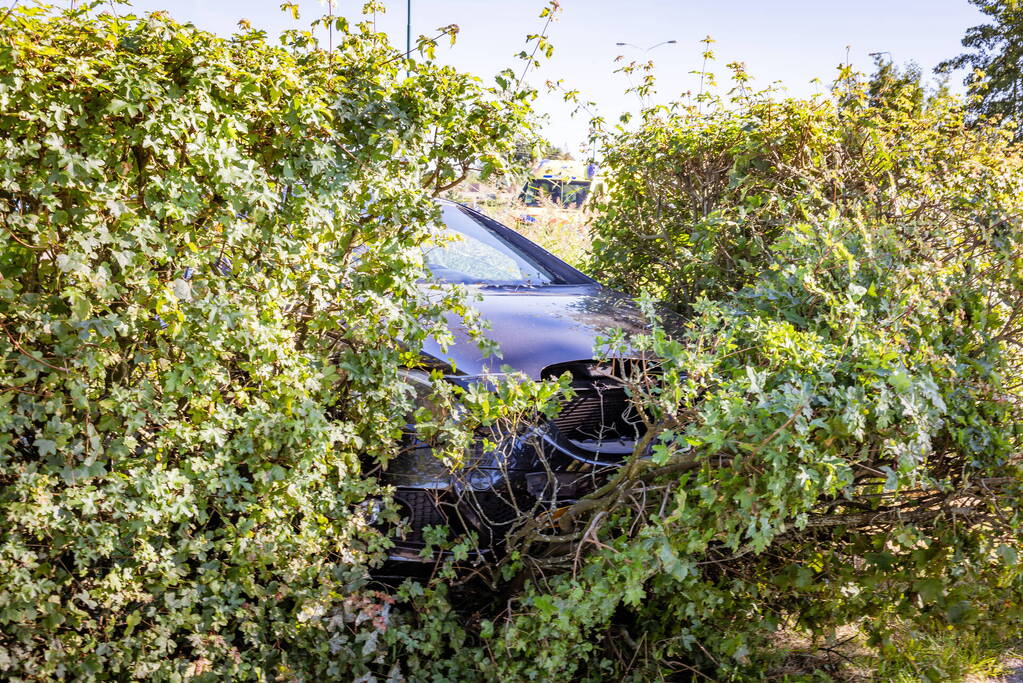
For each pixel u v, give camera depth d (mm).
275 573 2646
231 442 2537
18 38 2191
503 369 2807
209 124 2506
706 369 2525
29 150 2248
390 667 2910
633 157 5418
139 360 2496
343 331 2811
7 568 2264
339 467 2699
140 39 2441
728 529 2490
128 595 2424
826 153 4703
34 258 2422
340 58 3002
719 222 4523
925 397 2611
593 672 2938
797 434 2402
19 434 2395
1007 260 3225
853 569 2750
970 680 3168
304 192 2707
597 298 4332
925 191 4406
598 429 3406
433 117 3020
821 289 3051
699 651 3076
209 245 2621
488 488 3010
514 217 6020
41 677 2383
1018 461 2840
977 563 2760
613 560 2559
